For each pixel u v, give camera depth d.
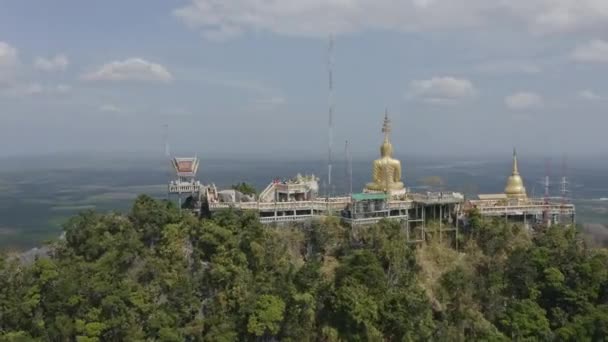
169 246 88.44
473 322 88.62
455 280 93.56
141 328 78.88
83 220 94.50
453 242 107.19
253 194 118.62
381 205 103.75
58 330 75.75
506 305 94.25
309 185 114.94
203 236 88.31
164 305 81.44
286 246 95.88
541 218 115.38
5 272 81.94
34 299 77.62
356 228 100.31
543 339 88.06
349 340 82.75
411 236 106.06
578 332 87.12
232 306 82.38
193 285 85.12
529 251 100.12
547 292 95.75
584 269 95.50
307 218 102.12
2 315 76.94
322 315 85.19
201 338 80.38
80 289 78.94
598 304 95.50
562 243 101.44
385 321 83.69
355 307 81.06
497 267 99.88
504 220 108.31
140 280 85.56
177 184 106.06
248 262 88.50
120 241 88.44
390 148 119.69
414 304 84.81
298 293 83.00
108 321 77.25
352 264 89.25
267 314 79.12
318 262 90.62
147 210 93.69
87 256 88.81
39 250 101.06
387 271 92.69
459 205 109.88
